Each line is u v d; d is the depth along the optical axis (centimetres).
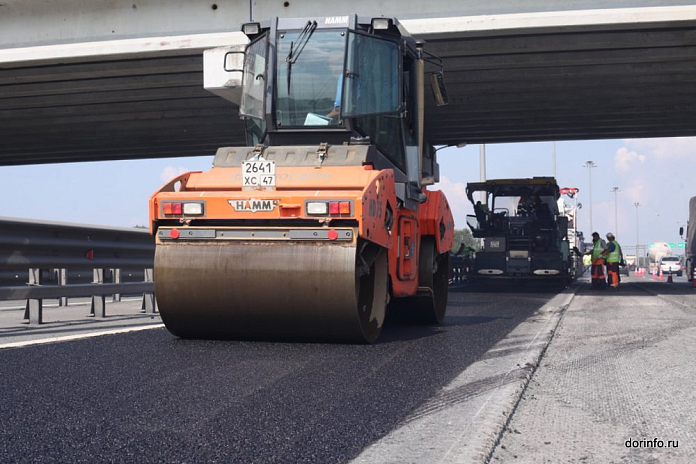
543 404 452
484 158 3391
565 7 1586
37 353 618
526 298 1673
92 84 2048
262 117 771
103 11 1762
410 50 828
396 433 367
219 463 316
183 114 2411
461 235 8200
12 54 1792
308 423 387
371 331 708
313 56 771
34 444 342
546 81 2073
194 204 665
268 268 648
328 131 758
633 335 825
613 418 416
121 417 395
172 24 1738
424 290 876
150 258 1496
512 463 327
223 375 520
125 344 679
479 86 2112
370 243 691
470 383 502
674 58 1817
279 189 675
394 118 797
